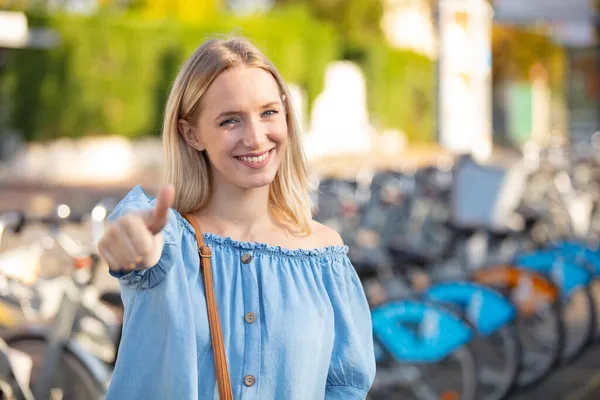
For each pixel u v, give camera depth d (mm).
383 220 7363
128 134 21203
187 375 2039
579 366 6691
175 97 2293
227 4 31688
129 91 20922
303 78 25266
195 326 2117
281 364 2164
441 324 5105
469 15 16359
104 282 5094
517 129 35438
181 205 2322
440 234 7457
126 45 20656
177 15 26078
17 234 4695
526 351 6109
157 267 2053
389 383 5074
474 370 5363
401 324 5129
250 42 2342
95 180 19719
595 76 28656
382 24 33750
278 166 2355
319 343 2223
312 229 2416
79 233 4688
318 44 25516
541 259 6672
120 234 1811
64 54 20031
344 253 2361
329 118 27812
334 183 7484
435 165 8508
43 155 20328
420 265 5961
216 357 2098
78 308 4230
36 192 16812
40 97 20109
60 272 4477
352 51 28875
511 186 7047
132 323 2084
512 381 5473
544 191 9445
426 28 35938
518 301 6043
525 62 34156
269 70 2299
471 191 7031
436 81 16297
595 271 6770
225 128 2244
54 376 4066
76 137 20625
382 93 30031
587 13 14297
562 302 6406
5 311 4656
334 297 2295
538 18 14719
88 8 20828
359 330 2355
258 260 2238
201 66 2258
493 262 6820
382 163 23094
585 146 13383
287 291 2215
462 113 16562
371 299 5230
